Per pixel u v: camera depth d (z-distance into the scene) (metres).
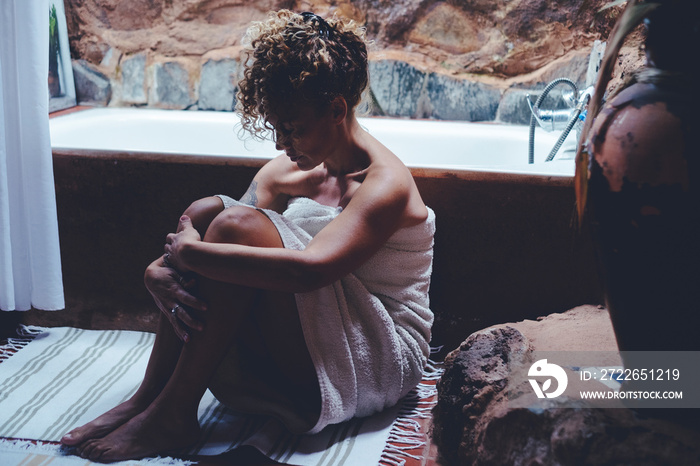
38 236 2.00
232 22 3.04
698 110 1.08
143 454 1.56
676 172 1.08
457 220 1.96
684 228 1.10
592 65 2.61
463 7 2.88
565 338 1.57
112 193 2.08
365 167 1.62
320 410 1.60
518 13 2.84
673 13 1.11
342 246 1.49
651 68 1.17
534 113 2.46
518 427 1.32
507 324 1.70
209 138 2.91
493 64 2.91
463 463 1.49
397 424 1.71
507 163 2.70
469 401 1.50
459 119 2.97
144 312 2.18
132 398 1.64
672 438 1.14
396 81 2.98
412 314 1.70
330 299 1.57
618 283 1.18
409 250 1.67
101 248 2.13
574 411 1.24
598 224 1.18
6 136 1.95
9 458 1.55
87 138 2.81
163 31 3.08
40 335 2.17
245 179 2.01
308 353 1.58
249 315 1.60
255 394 1.69
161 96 3.14
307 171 1.77
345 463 1.56
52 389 1.84
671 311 1.15
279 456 1.58
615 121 1.14
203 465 1.55
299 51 1.46
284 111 1.49
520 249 1.96
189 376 1.54
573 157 2.32
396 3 2.91
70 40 3.11
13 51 1.89
